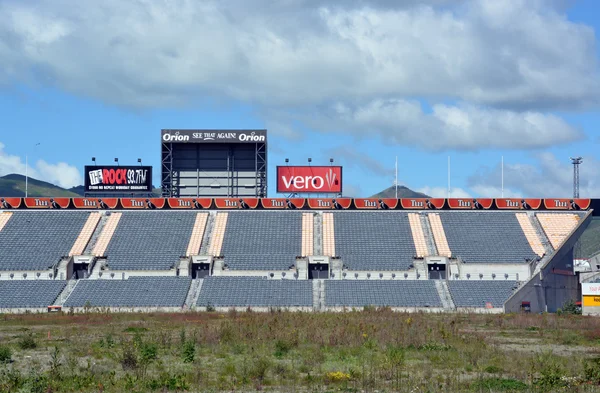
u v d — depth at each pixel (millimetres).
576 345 70312
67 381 46656
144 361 53312
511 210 141500
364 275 125125
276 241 133250
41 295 116188
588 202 140250
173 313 106000
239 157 144500
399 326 79188
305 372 52125
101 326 87250
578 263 164750
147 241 133125
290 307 112375
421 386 45938
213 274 126125
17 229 135875
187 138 142375
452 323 78812
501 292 118375
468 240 133125
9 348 62938
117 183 141625
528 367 53469
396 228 137375
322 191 141875
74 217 140000
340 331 71000
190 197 142625
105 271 125250
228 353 61562
